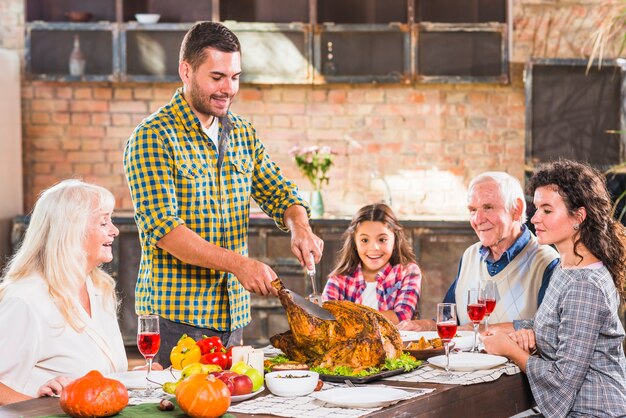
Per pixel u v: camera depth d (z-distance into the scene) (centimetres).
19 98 696
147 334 250
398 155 706
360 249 392
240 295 329
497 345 297
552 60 653
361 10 706
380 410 229
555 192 298
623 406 287
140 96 713
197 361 274
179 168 314
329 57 673
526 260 354
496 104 700
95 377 217
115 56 677
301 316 270
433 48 673
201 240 299
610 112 653
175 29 675
